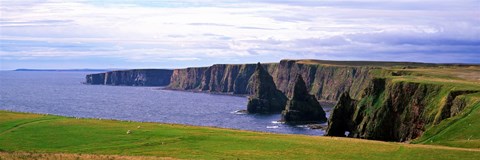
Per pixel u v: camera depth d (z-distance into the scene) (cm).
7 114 9900
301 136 8075
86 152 6369
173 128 8594
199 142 7194
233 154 6278
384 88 14712
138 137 7544
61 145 6875
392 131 13388
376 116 13750
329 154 6306
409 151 6438
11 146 6719
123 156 5753
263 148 6744
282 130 17062
